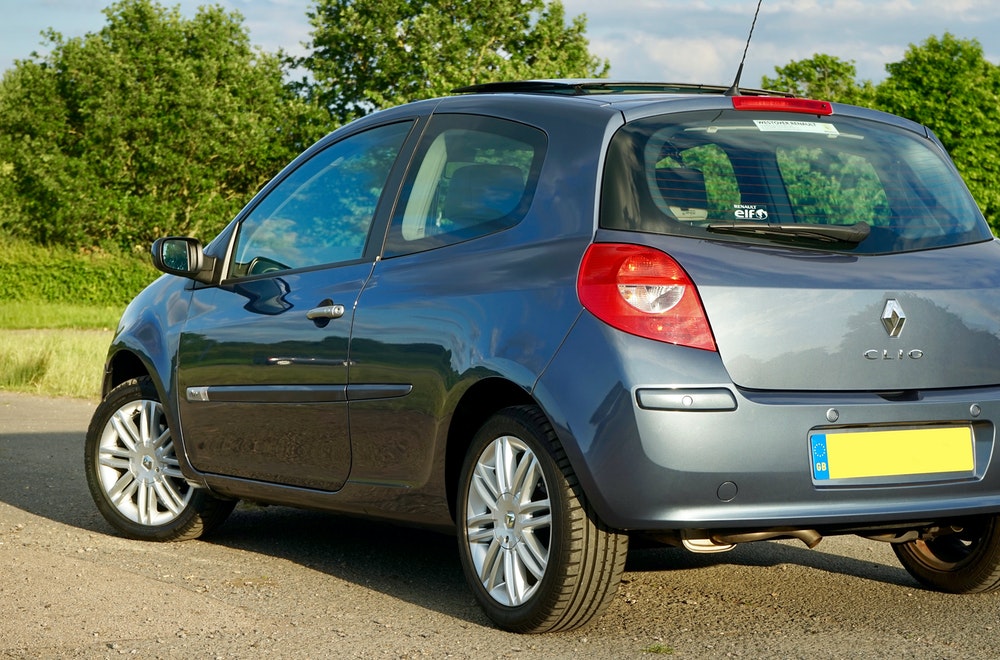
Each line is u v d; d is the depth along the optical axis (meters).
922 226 4.08
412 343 4.19
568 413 3.65
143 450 5.51
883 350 3.79
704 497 3.57
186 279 5.50
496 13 48.66
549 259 3.86
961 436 3.89
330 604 4.30
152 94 52.22
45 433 9.41
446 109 4.59
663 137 3.92
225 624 3.98
